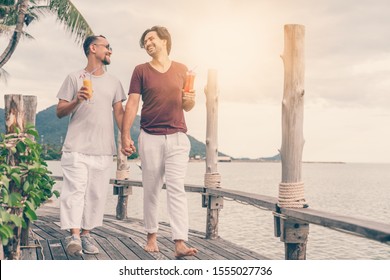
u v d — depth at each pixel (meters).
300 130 3.93
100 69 4.42
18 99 3.53
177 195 4.21
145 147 4.20
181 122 4.25
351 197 45.25
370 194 50.25
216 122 6.04
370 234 2.82
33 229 6.10
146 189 4.39
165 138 4.17
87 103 4.29
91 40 4.37
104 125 4.37
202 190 5.98
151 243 4.60
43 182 4.11
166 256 4.46
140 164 4.30
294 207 3.88
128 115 4.18
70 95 4.31
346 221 3.09
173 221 4.23
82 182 4.29
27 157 3.47
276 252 13.32
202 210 25.94
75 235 4.21
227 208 27.70
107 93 4.38
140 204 28.23
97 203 4.48
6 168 3.32
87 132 4.31
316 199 42.44
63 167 4.32
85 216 4.48
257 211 25.98
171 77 4.18
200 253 4.78
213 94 6.07
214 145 6.00
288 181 3.92
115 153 4.53
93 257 4.33
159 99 4.13
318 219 3.38
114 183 7.78
